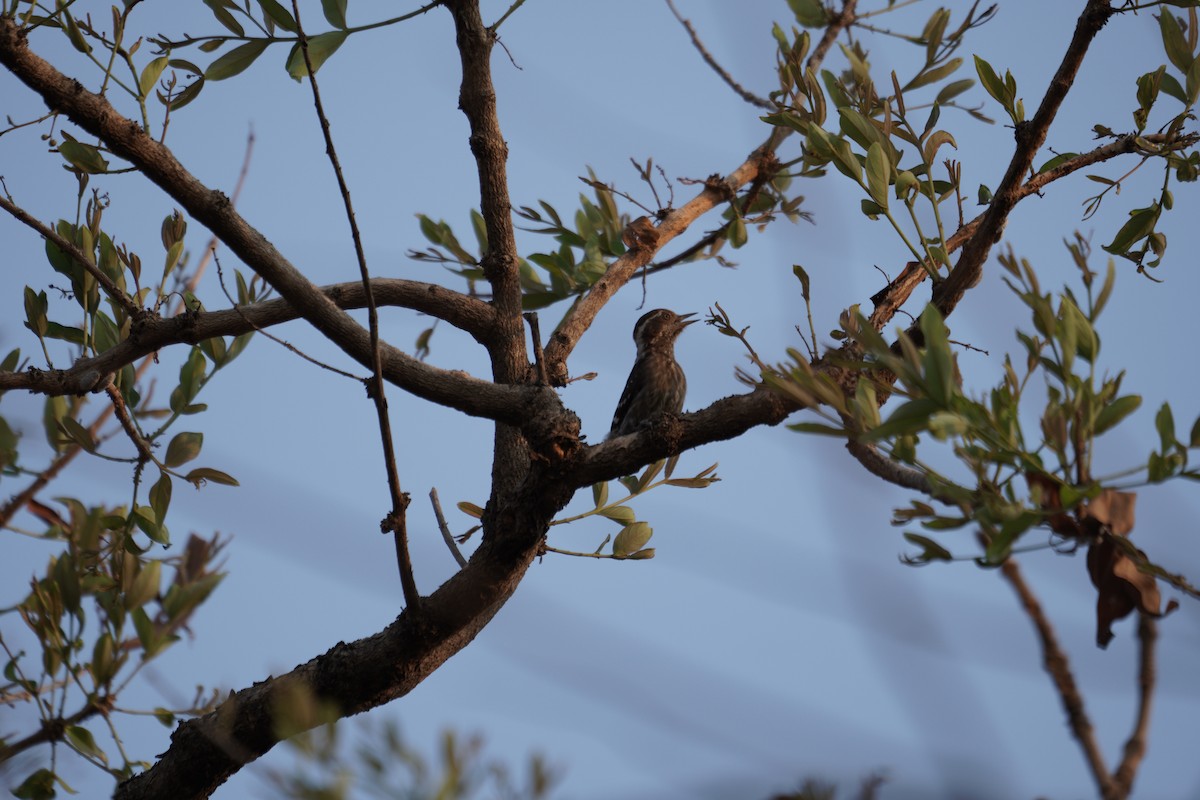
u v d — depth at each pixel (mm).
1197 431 5875
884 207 9086
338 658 9922
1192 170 9859
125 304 10219
